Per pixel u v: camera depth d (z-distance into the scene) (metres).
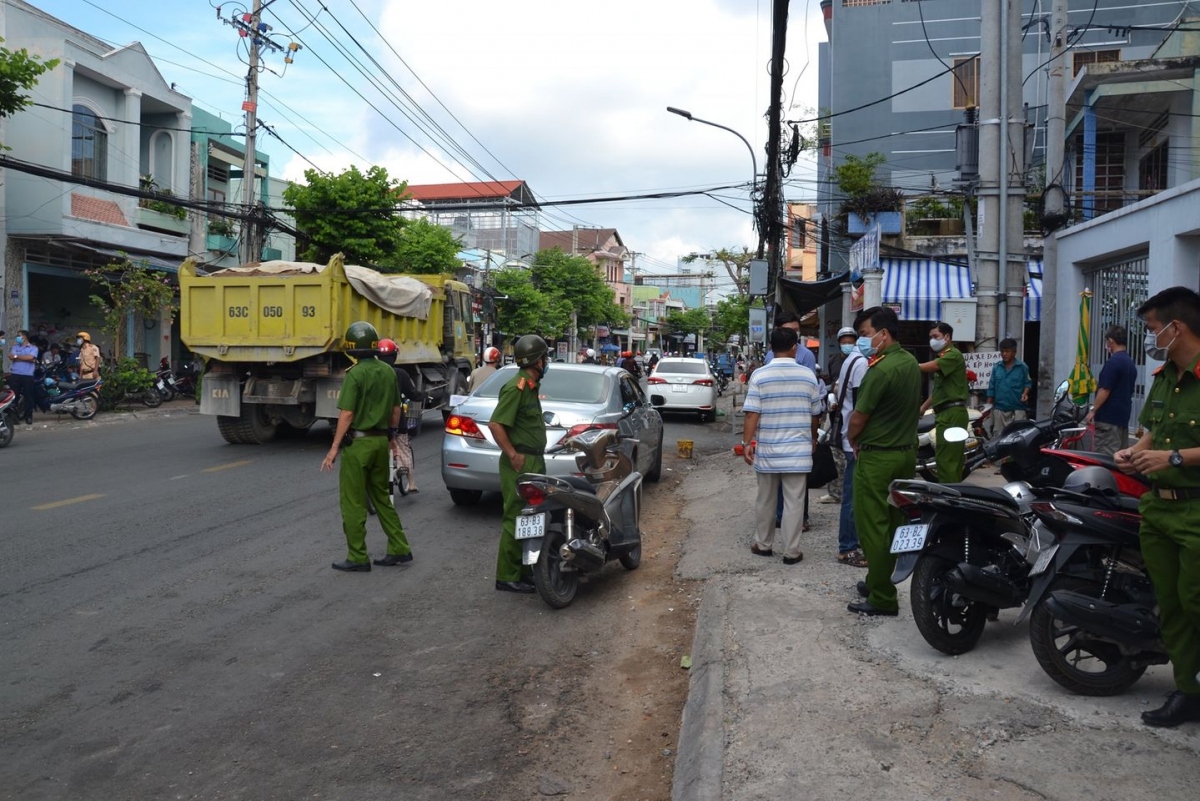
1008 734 3.89
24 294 22.30
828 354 25.41
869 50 25.44
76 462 12.57
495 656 5.51
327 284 13.30
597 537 6.81
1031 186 18.11
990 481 10.06
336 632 5.83
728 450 16.38
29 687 4.80
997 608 4.92
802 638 5.22
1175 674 3.94
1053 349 11.84
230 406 14.02
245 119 23.19
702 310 104.25
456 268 39.81
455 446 9.38
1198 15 18.44
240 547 7.89
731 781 3.63
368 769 4.04
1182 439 3.69
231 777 3.92
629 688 5.11
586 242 84.56
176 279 26.03
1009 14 10.73
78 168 23.22
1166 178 18.95
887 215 20.12
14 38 22.06
